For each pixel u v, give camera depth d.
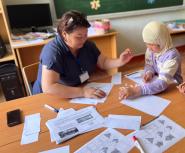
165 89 1.19
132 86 1.21
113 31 2.77
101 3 3.15
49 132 0.91
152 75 1.37
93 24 2.84
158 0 3.54
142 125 0.91
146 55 1.49
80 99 1.15
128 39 3.60
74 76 1.39
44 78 1.24
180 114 0.97
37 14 2.67
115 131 0.89
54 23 2.94
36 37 2.48
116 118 0.97
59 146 0.83
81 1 3.01
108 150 0.79
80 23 1.17
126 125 0.92
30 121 1.00
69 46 1.30
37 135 0.90
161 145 0.80
